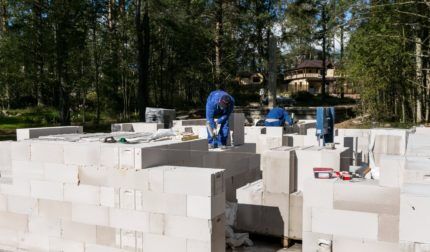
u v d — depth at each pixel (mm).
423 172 4219
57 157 5852
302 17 26703
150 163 5453
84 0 21172
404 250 3611
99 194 5590
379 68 20375
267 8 27859
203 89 39156
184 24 27672
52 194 5914
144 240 5328
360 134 10625
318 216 5004
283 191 6352
